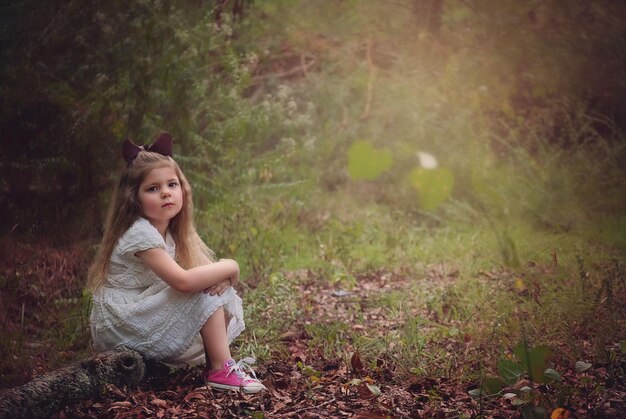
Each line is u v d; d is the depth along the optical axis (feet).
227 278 12.51
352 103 30.48
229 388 11.93
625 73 31.01
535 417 10.11
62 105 20.40
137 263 12.53
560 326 14.28
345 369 13.15
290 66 34.83
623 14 31.71
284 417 11.05
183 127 22.00
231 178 23.29
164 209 12.60
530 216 25.17
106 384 11.62
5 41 21.65
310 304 16.75
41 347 13.94
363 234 22.81
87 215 19.83
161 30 21.62
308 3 31.73
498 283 17.88
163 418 10.88
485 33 30.09
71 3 21.59
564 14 30.91
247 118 23.38
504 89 30.12
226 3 25.23
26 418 10.69
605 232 23.44
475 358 13.03
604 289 15.83
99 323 12.60
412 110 28.09
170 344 12.31
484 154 27.40
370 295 17.79
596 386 11.59
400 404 11.57
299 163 28.66
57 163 19.57
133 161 12.80
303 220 24.23
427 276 19.85
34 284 16.81
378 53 33.86
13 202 19.34
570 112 31.73
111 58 21.84
